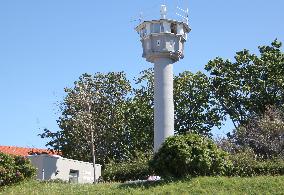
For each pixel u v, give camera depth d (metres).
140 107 55.09
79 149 52.25
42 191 23.53
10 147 54.84
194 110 55.56
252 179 21.52
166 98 34.38
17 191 24.05
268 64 52.69
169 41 35.16
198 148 22.52
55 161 36.31
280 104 52.28
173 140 22.89
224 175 23.41
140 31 36.28
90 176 42.41
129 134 54.53
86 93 50.56
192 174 22.44
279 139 41.78
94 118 51.28
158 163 22.75
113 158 52.97
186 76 56.19
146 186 21.62
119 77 54.03
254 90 53.06
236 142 43.72
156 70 35.22
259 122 44.97
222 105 55.34
